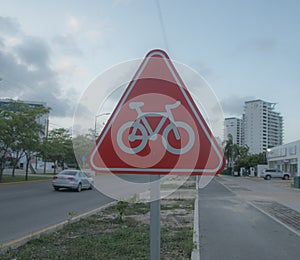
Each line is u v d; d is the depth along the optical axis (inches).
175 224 381.1
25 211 474.6
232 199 701.3
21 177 1338.6
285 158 2114.9
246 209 540.1
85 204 569.6
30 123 1096.2
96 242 275.0
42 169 2509.8
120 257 231.3
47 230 327.3
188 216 443.2
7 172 1852.9
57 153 1471.5
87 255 235.0
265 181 1676.9
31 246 264.1
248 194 841.5
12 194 720.3
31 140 1098.7
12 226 362.3
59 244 271.1
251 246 291.0
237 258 253.8
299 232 357.1
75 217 418.6
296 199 733.9
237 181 1578.5
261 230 363.9
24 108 1119.0
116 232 315.9
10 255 235.8
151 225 101.0
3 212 459.5
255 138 3476.9
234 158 2733.8
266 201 678.5
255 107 3484.3
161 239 289.9
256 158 2696.9
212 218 438.6
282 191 986.7
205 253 266.2
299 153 1857.8
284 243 304.0
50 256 232.8
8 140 1039.6
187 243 271.0
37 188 901.2
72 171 856.3
